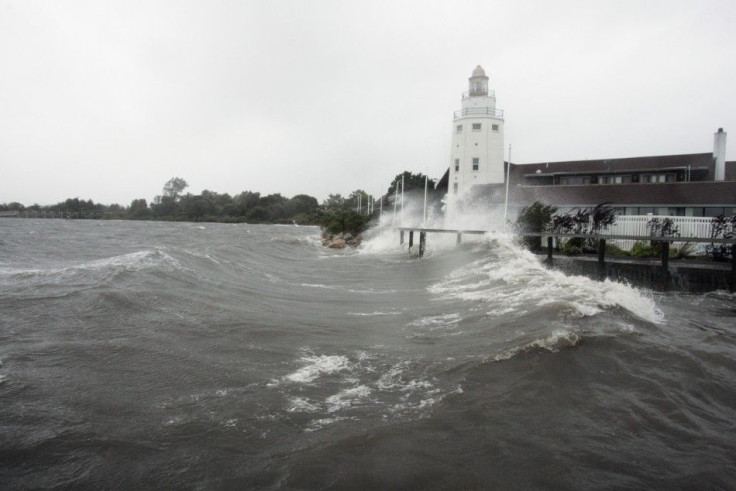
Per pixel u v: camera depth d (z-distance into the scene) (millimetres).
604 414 6555
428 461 5484
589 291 13203
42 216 163500
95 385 7625
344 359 8992
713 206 28375
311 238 59312
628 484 5051
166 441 6027
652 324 10734
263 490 5035
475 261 23641
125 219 160250
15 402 6941
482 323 11078
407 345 9844
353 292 17422
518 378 7711
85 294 13055
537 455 5582
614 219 25641
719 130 36500
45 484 5180
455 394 7242
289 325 11477
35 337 9711
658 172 39750
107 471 5410
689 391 7258
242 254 29859
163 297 13508
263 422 6492
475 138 47750
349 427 6301
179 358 8891
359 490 4988
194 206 148375
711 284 18188
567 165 45469
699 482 5086
